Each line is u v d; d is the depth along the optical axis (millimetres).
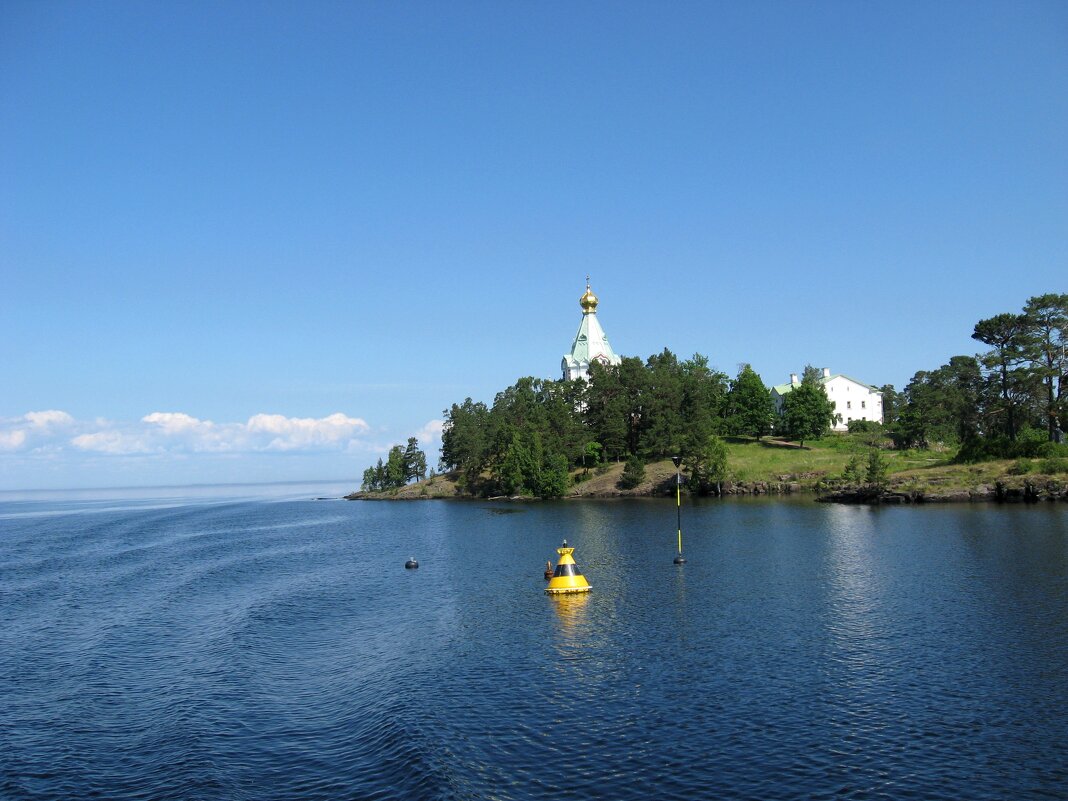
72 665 41375
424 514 146500
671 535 87562
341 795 24391
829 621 43688
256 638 45656
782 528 88375
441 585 62281
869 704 30375
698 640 40875
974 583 51938
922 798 22906
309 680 36906
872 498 114938
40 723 32344
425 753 26766
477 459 194125
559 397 190375
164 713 32875
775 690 32406
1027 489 103750
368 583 65000
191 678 37938
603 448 180625
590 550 77938
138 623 51625
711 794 23453
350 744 28594
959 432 158125
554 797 23453
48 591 66938
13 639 48438
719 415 193125
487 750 27047
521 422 192250
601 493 161125
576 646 40812
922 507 104375
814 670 34875
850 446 170625
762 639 40531
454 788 24000
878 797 23016
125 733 30875
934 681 32750
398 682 35438
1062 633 39062
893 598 48656
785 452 168750
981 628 40625
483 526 112938
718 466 144250
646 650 39406
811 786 23812
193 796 24672
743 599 50531
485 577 65188
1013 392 123500
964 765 24922
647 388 172125
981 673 33562
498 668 37219
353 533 113062
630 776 24797
